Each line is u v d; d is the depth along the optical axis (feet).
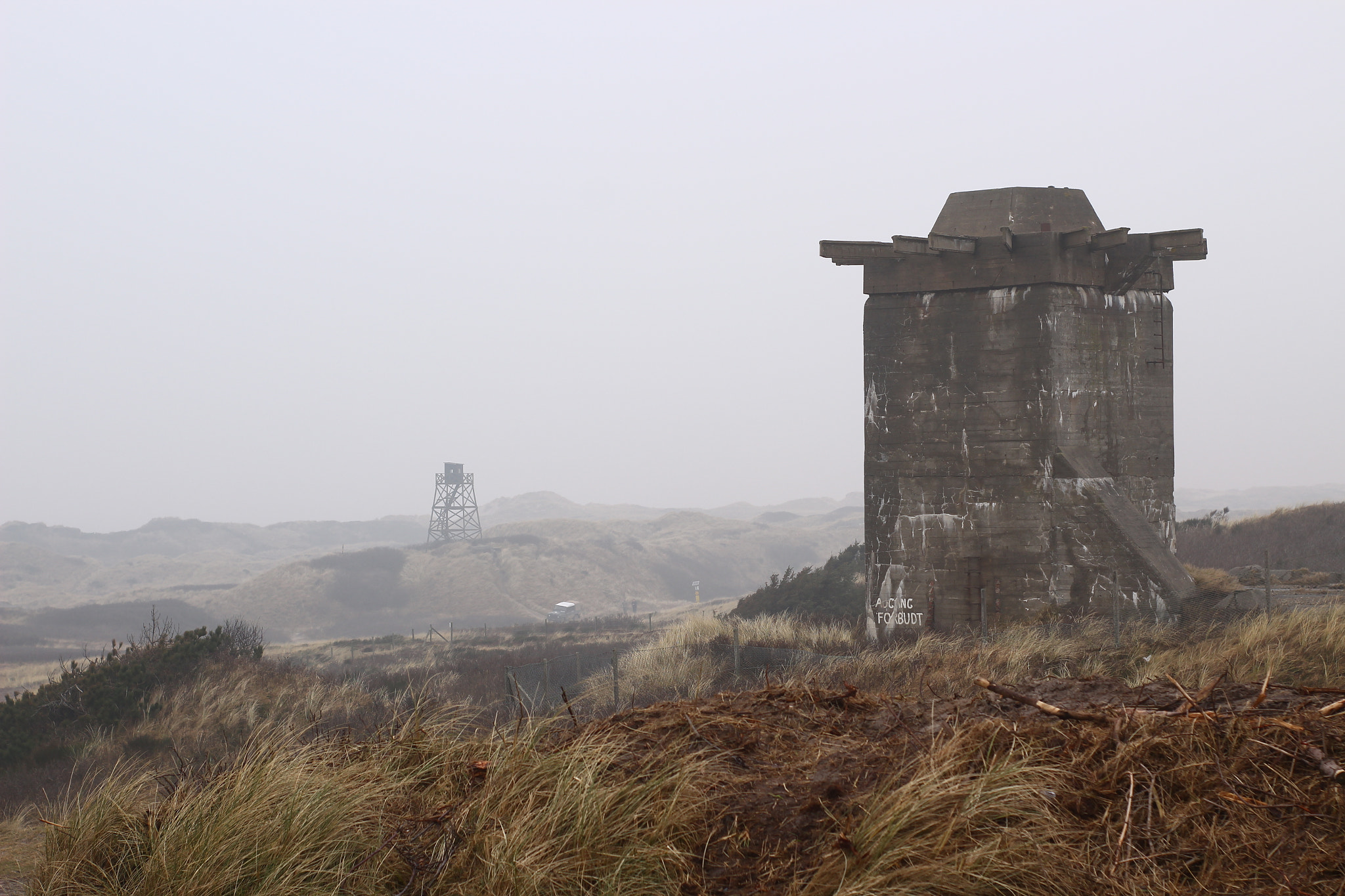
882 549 62.34
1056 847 11.82
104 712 49.14
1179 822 12.11
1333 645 36.94
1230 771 13.05
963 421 60.29
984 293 59.72
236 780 15.42
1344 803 11.90
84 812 15.58
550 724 18.65
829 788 14.07
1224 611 53.06
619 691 45.91
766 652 52.54
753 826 13.66
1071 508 57.26
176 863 13.52
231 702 50.80
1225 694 16.47
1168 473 64.54
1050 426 57.93
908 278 61.67
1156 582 54.70
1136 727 14.26
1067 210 61.26
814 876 11.85
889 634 61.67
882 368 62.69
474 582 304.30
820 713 18.16
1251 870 11.19
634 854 12.96
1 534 520.83
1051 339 58.08
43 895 14.02
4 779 40.57
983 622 50.85
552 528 390.01
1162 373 64.08
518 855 13.06
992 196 61.67
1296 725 13.82
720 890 12.37
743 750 16.31
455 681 62.28
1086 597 56.75
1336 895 10.54
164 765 41.22
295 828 13.87
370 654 124.16
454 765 17.28
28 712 48.60
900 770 13.97
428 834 14.57
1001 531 58.95
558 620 252.42
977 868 11.51
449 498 429.79
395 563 318.65
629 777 15.20
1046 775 13.44
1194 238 57.82
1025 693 17.85
